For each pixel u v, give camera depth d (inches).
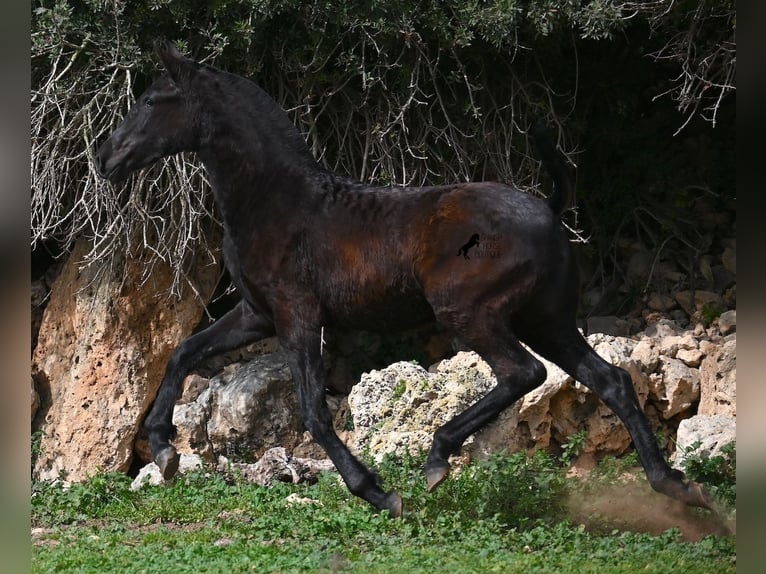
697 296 1181.7
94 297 1117.7
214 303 1213.1
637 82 1232.8
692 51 1123.3
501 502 729.0
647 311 1210.6
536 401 917.2
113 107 1053.8
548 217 680.4
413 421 925.8
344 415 1091.9
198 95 722.8
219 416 1064.8
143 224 1072.8
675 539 653.9
